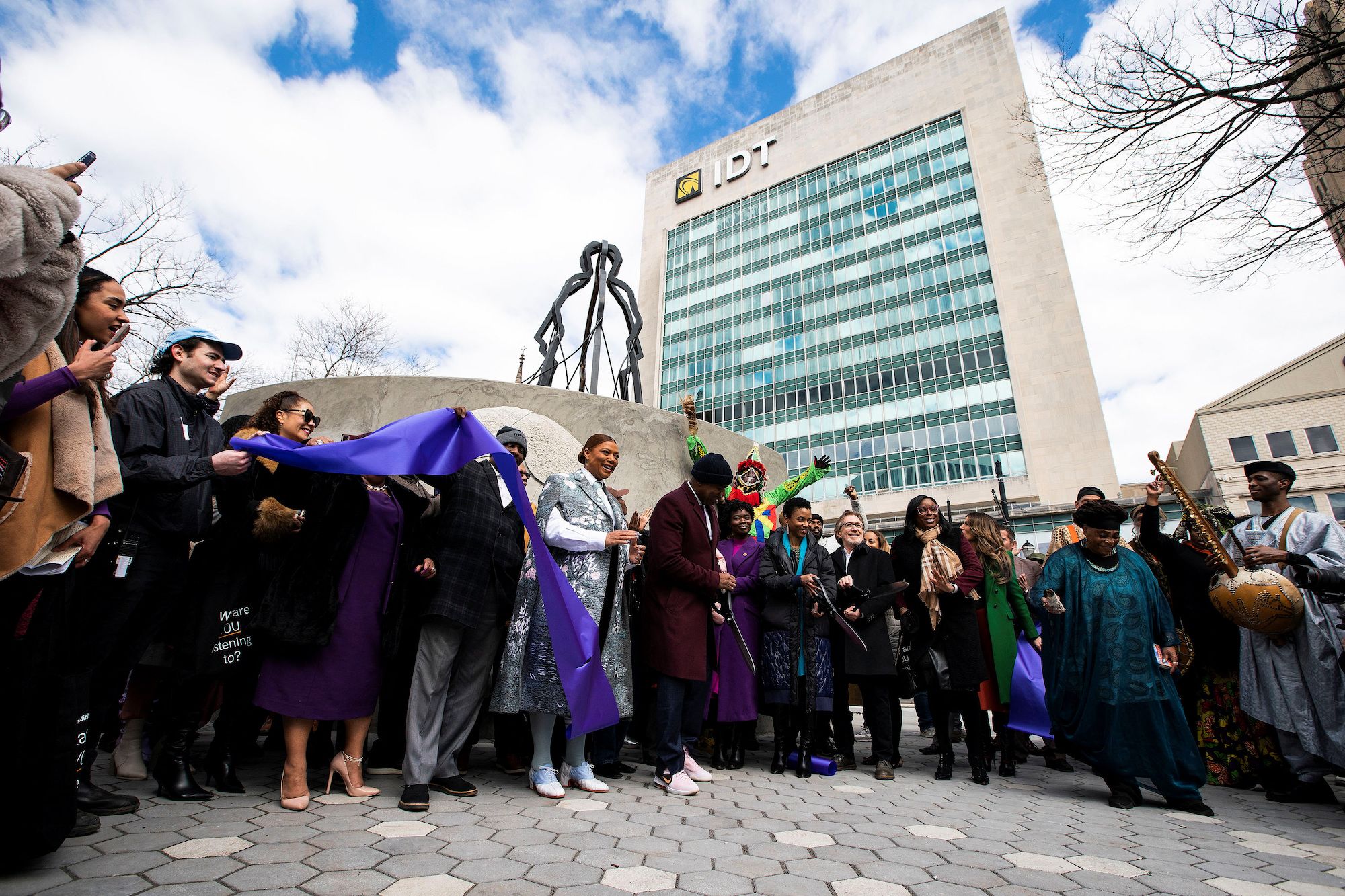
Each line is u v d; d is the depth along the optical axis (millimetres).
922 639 4160
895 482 42188
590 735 3662
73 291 1507
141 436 2523
